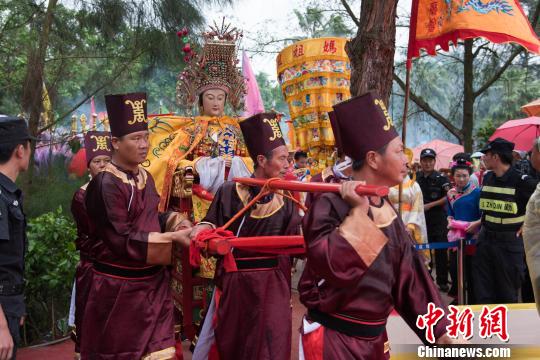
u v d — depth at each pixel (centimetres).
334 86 593
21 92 713
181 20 775
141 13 769
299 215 401
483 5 432
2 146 313
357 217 241
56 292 591
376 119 258
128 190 350
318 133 600
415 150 1475
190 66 562
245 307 379
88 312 353
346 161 457
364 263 240
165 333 358
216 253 315
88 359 351
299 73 599
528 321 444
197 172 504
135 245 339
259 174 401
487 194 571
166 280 369
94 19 761
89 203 347
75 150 717
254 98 744
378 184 263
